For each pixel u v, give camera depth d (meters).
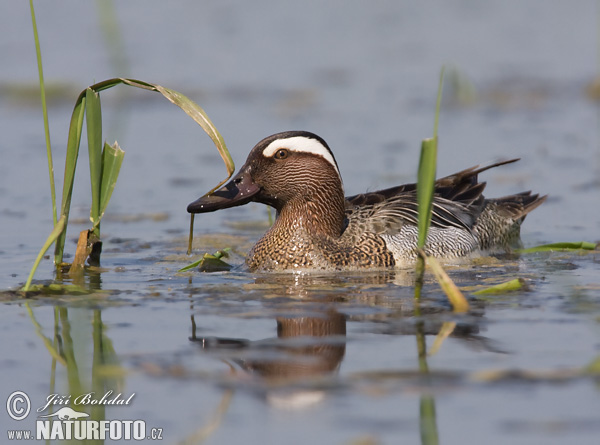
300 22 39.25
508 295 10.86
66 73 28.73
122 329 9.61
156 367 8.40
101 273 12.41
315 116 25.22
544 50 34.19
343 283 11.80
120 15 39.19
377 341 9.05
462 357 8.52
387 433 7.07
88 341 9.22
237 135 22.86
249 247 14.45
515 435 6.99
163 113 26.11
